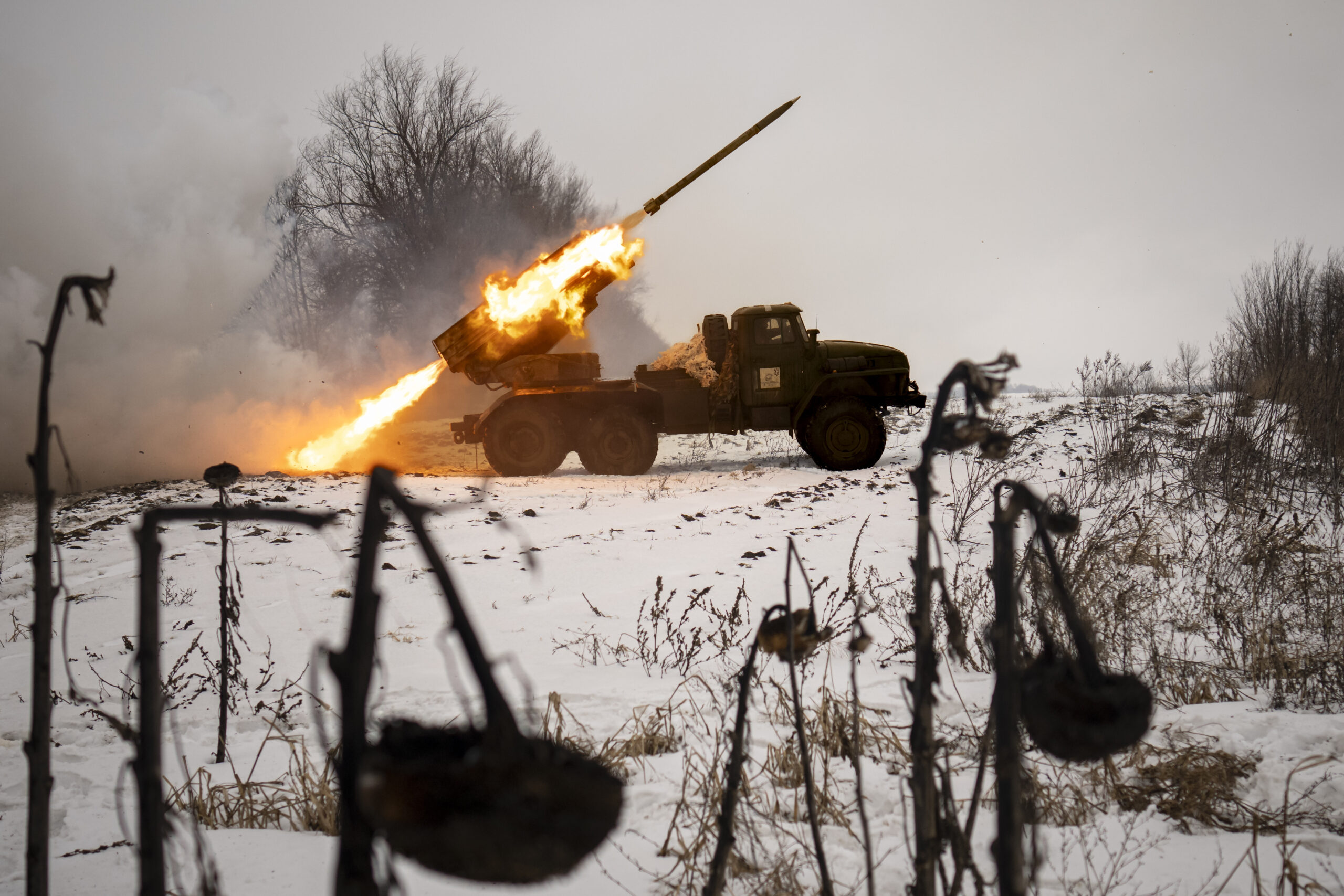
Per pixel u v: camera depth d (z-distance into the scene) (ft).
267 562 32.22
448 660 2.48
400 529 37.91
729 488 47.06
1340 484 32.14
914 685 4.76
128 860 10.44
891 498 40.60
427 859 2.30
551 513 40.91
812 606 5.61
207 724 17.26
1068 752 3.32
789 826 10.93
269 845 10.51
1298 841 10.03
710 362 60.29
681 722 15.72
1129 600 20.21
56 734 16.67
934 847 4.79
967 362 4.03
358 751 2.70
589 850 2.32
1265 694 15.94
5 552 35.99
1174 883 9.02
